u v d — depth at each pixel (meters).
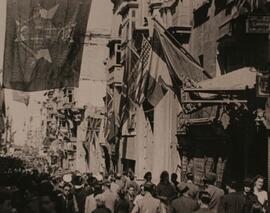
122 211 14.13
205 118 24.02
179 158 31.58
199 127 25.80
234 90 17.94
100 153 61.84
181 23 30.55
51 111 107.44
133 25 41.75
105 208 11.72
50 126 108.88
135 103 34.19
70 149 81.25
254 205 12.29
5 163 37.25
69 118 80.69
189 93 22.06
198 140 26.91
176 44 26.66
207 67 27.11
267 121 16.59
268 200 13.60
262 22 17.31
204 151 25.84
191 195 13.50
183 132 29.00
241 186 20.84
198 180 26.61
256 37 20.41
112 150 46.72
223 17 24.58
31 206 12.00
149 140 37.78
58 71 23.41
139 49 36.66
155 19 26.86
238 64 23.06
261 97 16.14
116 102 44.41
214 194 13.24
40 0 22.91
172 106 31.45
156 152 32.28
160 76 27.98
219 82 19.28
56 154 94.44
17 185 16.47
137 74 31.59
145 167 37.91
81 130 74.00
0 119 43.16
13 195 12.52
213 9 26.42
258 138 19.97
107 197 15.50
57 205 14.22
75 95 73.12
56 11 22.69
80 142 74.38
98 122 63.84
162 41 25.88
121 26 45.31
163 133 31.94
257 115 17.50
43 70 23.20
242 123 19.86
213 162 24.28
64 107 80.50
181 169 30.94
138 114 38.28
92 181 17.72
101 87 70.94
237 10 20.56
